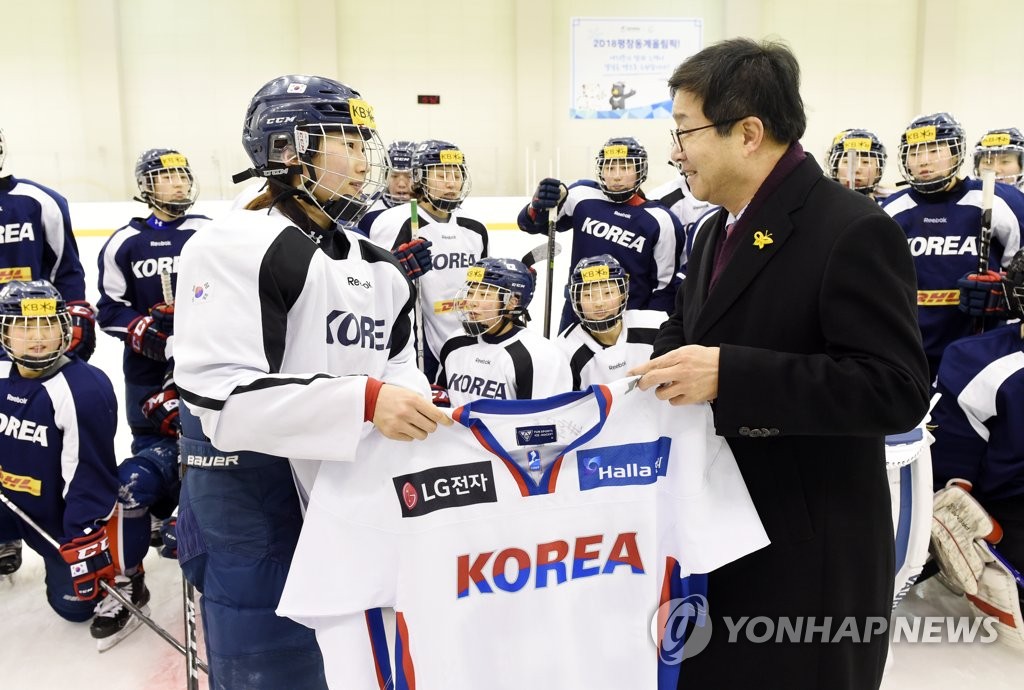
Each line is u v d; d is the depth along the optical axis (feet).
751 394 4.50
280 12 40.73
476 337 10.43
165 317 11.85
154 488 10.24
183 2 40.19
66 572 9.52
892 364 4.40
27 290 8.96
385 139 42.22
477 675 5.06
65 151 39.65
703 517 5.09
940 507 9.30
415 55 41.81
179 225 13.24
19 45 39.01
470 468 4.99
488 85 42.24
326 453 4.61
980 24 42.19
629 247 13.52
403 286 5.69
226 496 5.43
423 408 4.60
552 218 12.42
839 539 4.92
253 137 5.08
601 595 5.24
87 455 8.97
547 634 5.16
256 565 5.45
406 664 4.79
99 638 9.23
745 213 4.98
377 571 4.85
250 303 4.67
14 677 8.75
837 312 4.52
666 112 42.83
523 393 9.94
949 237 11.78
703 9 42.22
